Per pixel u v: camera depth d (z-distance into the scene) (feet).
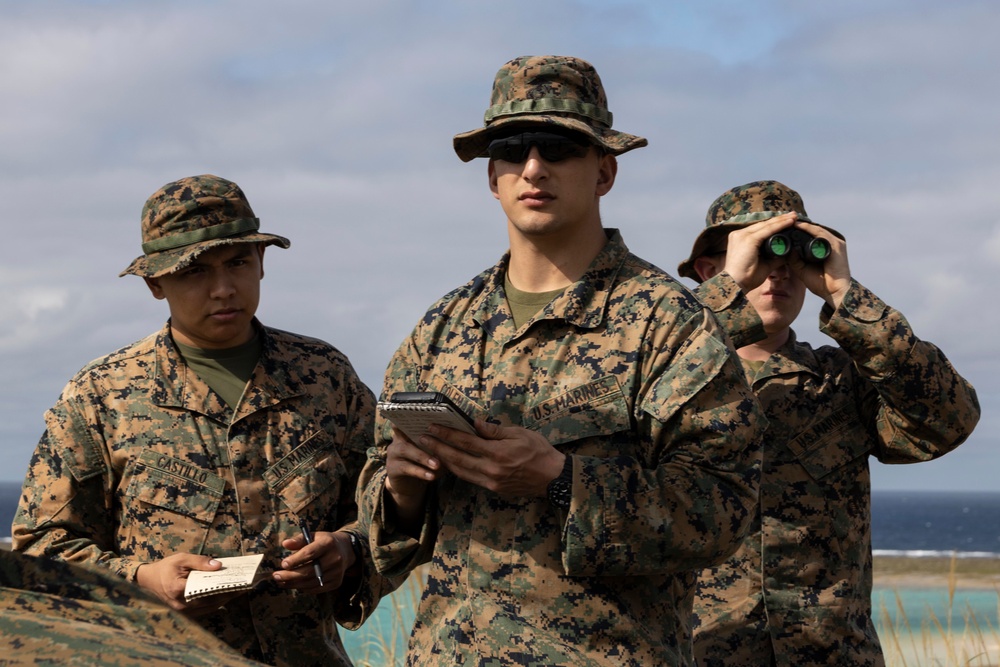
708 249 13.43
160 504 11.85
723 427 8.04
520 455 7.77
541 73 8.84
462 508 8.61
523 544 8.18
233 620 11.64
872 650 11.88
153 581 11.14
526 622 8.04
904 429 11.80
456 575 8.48
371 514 9.03
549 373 8.51
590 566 7.78
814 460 11.98
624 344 8.44
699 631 11.93
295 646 11.82
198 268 12.09
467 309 9.29
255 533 11.94
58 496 11.92
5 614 3.26
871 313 11.50
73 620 3.32
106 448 12.09
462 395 8.73
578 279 8.87
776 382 12.28
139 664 3.14
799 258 11.73
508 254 9.41
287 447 12.26
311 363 12.83
